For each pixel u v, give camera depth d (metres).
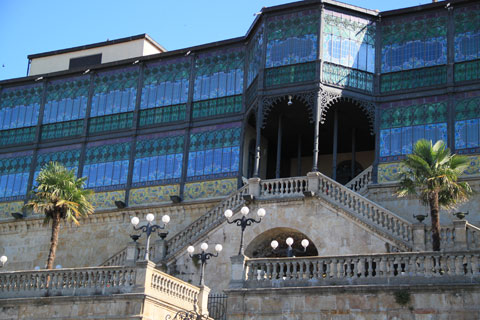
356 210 34.66
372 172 39.34
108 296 28.20
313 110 39.47
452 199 31.36
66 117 48.06
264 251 37.28
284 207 36.41
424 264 25.48
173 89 45.72
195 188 42.94
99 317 28.08
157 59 46.72
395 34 41.41
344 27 41.44
